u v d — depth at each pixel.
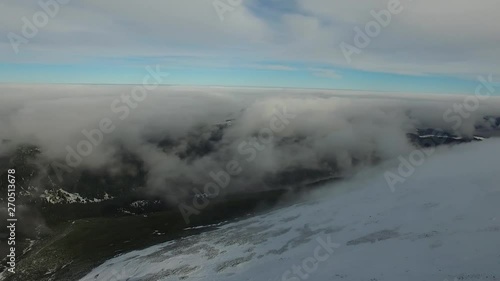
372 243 53.19
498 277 33.09
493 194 59.56
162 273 62.44
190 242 85.88
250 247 70.00
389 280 37.88
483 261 36.91
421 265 39.91
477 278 33.78
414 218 60.19
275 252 62.28
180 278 57.97
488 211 52.19
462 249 41.53
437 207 62.19
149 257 76.12
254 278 49.94
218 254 68.81
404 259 42.97
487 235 43.62
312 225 77.50
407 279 37.00
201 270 59.94
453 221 52.47
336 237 61.69
